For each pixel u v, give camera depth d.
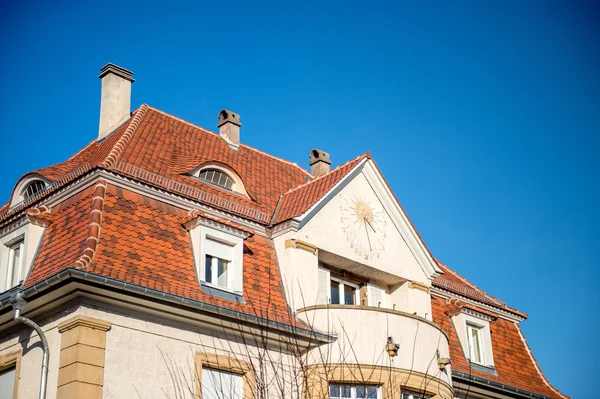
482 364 29.02
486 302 30.97
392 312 24.02
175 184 23.83
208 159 26.03
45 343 19.78
